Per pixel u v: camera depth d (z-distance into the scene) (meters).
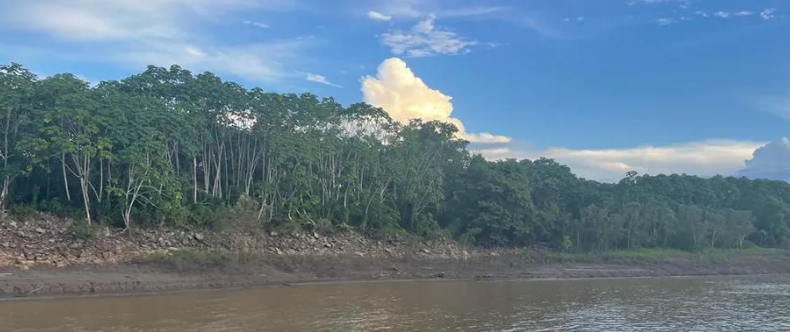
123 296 43.44
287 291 48.69
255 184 67.31
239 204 64.12
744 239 101.56
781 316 37.81
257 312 36.28
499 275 67.12
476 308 39.66
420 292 49.44
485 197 84.81
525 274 68.69
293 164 70.62
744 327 33.66
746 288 57.16
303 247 64.56
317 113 72.00
